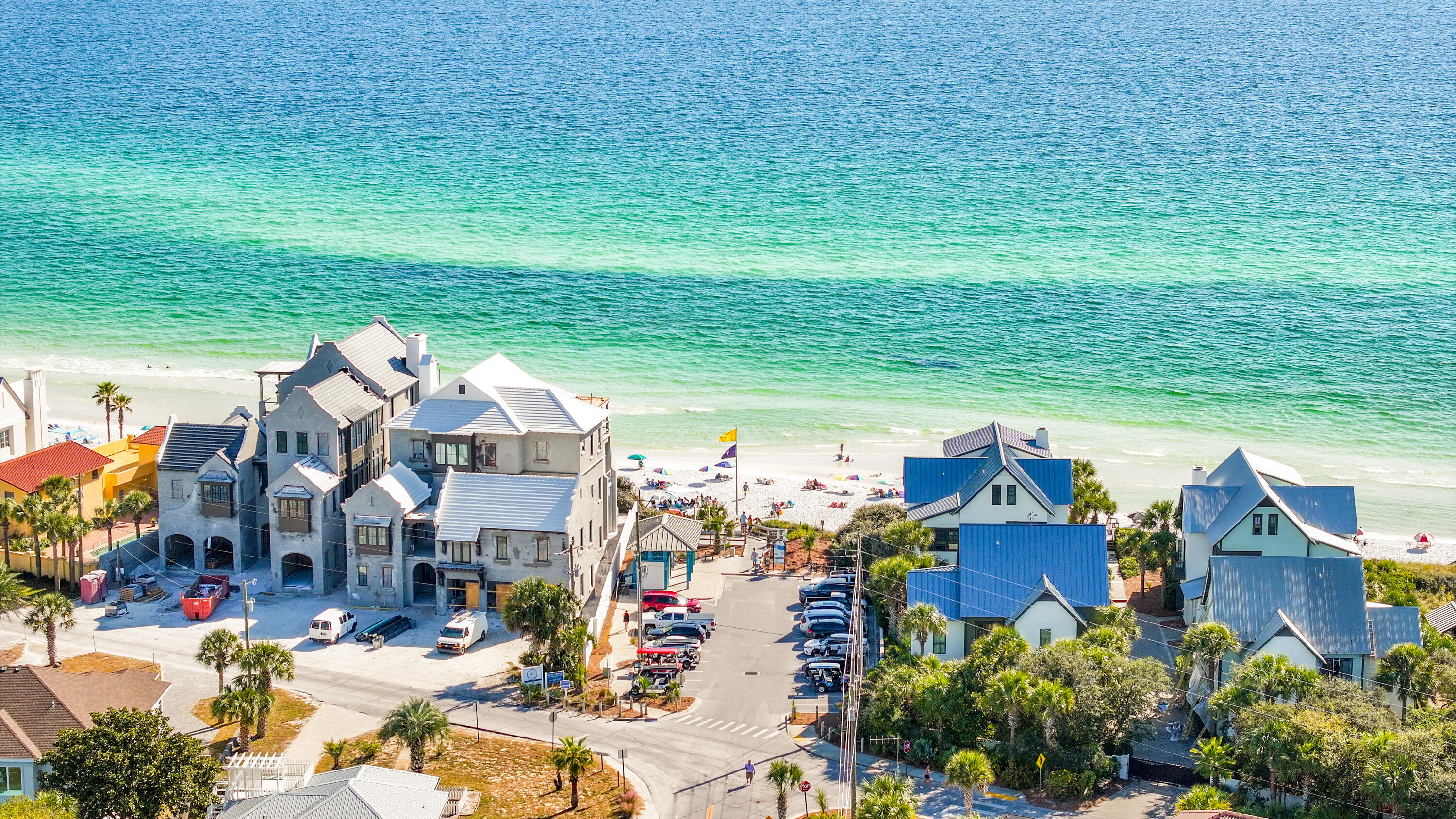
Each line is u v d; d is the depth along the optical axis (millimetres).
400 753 89750
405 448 120188
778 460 168500
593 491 119688
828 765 89562
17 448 135500
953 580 102500
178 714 93938
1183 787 87500
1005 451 119188
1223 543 108875
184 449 119625
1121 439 186375
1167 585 114375
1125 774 88250
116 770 74188
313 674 101250
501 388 121125
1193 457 178250
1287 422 196250
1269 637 95000
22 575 115438
